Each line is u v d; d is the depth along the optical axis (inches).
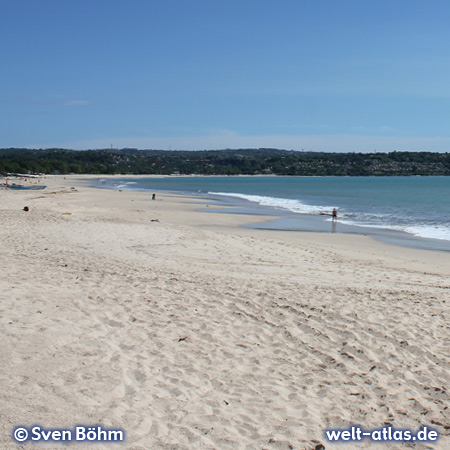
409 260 625.3
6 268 392.8
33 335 237.3
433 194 2388.0
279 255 597.6
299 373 229.8
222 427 176.9
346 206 1625.2
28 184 2819.9
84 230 695.7
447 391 219.3
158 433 168.6
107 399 186.2
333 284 421.1
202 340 260.1
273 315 307.7
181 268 466.6
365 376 230.7
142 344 246.2
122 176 6599.4
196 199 1959.9
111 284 359.3
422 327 299.0
